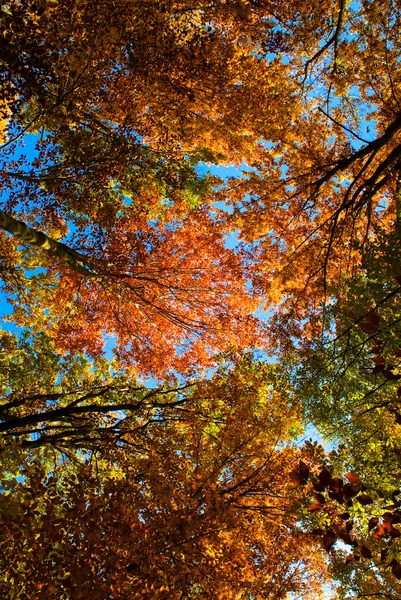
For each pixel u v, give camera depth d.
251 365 8.50
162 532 5.48
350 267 12.23
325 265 11.12
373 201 12.63
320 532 3.96
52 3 6.55
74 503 5.45
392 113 11.31
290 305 12.48
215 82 9.01
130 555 5.25
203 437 7.72
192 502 5.69
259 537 7.02
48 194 9.05
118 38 6.99
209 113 10.50
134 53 7.86
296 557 7.46
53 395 10.00
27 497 5.07
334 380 7.33
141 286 11.44
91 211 9.90
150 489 6.33
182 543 5.48
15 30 6.05
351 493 3.71
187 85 9.12
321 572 7.74
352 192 12.79
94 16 6.74
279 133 10.91
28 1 6.39
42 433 10.48
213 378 8.22
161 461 6.59
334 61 11.07
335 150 12.31
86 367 11.92
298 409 7.58
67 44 6.80
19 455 5.81
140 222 10.80
